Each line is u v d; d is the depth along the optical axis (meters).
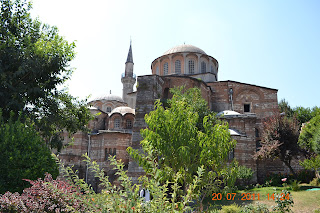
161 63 39.50
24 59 16.39
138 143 22.41
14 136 11.00
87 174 33.94
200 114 20.48
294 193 18.81
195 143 10.48
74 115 20.00
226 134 10.45
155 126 10.82
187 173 10.16
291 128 24.64
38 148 11.25
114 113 36.91
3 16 17.41
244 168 25.48
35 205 6.72
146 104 23.59
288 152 24.33
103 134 34.53
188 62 38.25
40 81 17.84
